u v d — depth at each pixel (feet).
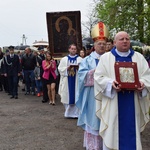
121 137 14.78
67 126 25.49
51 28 36.78
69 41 36.81
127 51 15.08
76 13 36.42
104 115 15.08
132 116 14.78
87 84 17.20
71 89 28.63
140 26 73.46
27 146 20.22
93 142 17.21
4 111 32.42
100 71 15.02
